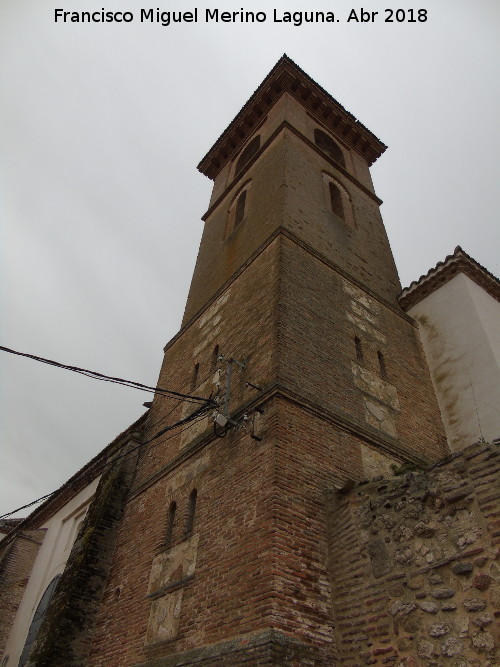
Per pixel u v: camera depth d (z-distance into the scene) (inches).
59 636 434.3
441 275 657.6
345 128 1015.6
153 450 569.0
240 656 293.7
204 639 330.3
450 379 579.8
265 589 310.8
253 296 557.3
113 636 422.0
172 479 486.0
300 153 799.7
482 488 292.5
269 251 585.9
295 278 542.0
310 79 991.6
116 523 530.0
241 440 417.4
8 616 781.9
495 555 267.6
